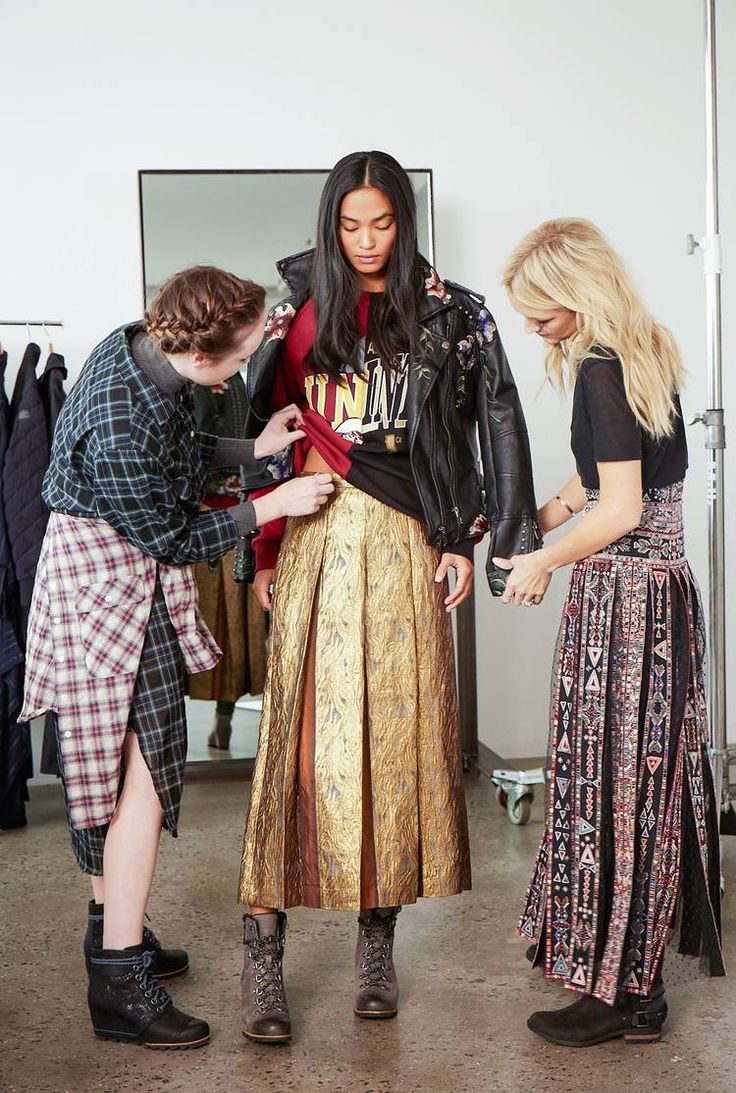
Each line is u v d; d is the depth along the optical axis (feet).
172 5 13.69
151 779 7.25
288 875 7.27
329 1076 6.78
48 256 13.69
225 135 13.84
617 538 6.82
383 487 7.23
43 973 8.41
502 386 7.50
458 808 7.45
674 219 14.58
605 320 6.79
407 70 14.08
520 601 7.20
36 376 12.76
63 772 7.15
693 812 7.01
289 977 8.25
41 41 13.51
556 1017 7.19
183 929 9.18
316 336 7.23
